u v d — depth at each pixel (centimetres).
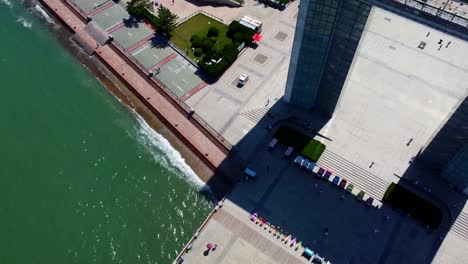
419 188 8344
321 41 7888
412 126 9294
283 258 7650
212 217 8150
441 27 6144
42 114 9981
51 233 8181
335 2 7088
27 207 8500
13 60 11062
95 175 9019
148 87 10269
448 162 8106
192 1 12312
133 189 8819
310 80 8844
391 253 7681
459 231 7881
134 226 8319
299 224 8044
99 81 10706
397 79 10256
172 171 9094
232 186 8606
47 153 9319
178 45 11062
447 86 10112
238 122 9500
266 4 12150
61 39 11675
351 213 8175
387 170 8600
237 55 10731
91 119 9956
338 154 8850
